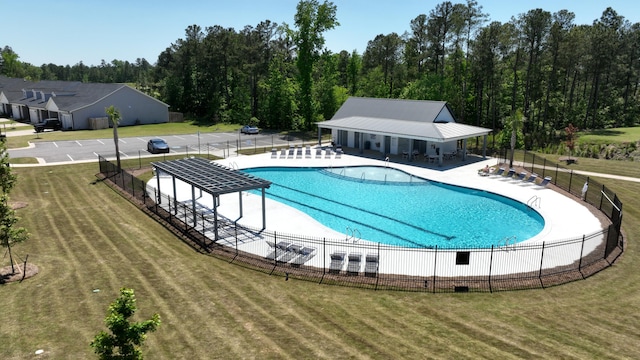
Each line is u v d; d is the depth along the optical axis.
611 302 14.62
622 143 49.47
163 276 16.30
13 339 11.77
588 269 17.23
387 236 22.38
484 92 67.69
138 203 26.19
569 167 38.03
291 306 14.13
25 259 17.64
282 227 22.52
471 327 12.87
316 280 16.31
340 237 21.03
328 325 12.90
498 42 54.47
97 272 16.48
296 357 11.17
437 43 63.28
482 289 15.59
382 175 36.00
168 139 54.28
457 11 59.97
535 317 13.53
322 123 47.41
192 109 85.69
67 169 35.28
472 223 24.44
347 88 84.38
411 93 64.50
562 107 69.25
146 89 112.38
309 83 63.53
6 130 62.94
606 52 62.00
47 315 13.12
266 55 72.88
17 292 14.66
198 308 13.80
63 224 22.30
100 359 8.10
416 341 12.04
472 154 44.12
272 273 16.91
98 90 70.56
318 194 30.36
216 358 11.10
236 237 19.31
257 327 12.70
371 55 88.94
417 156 42.16
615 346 11.84
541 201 27.38
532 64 59.28
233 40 78.50
